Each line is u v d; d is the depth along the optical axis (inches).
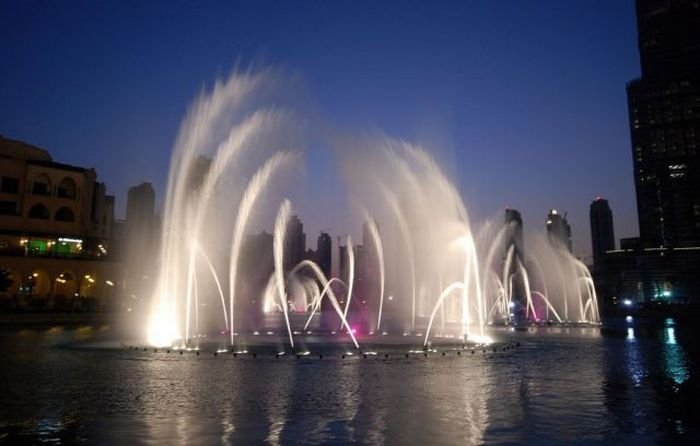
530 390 749.3
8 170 3275.1
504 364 1056.2
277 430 518.6
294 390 740.7
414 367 1000.9
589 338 1827.0
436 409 616.4
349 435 500.7
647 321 3191.4
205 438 489.4
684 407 632.4
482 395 708.0
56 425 537.0
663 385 797.2
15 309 2561.5
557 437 497.0
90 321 2647.6
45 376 860.6
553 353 1283.2
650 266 6215.6
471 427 532.4
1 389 741.3
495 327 2583.7
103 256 3479.3
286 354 1188.5
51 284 3225.9
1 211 3235.7
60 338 1638.8
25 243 3233.3
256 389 748.0
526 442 480.4
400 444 473.1
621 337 1875.0
